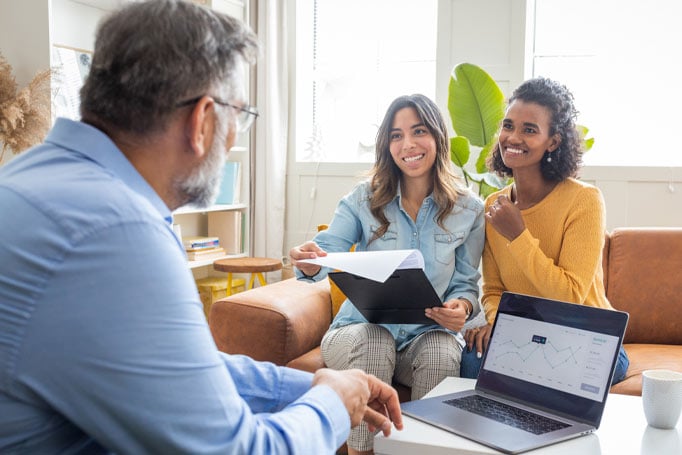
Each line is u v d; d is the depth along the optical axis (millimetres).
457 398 1682
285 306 2445
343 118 4676
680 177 3721
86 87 973
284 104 4516
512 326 1748
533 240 2123
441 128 2318
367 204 2391
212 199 1088
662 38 3963
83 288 816
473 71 3328
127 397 820
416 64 4500
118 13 980
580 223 2172
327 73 4664
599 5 4055
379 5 4551
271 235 4500
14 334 811
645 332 2732
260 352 2391
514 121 2209
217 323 2457
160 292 851
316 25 4699
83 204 850
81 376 811
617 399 1758
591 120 4113
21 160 944
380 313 2107
